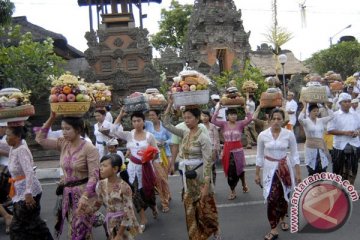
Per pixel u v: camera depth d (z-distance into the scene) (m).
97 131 8.86
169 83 21.42
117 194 4.69
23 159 5.00
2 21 16.80
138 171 6.59
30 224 5.09
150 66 23.05
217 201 8.09
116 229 4.69
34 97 17.30
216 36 25.72
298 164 6.00
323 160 7.09
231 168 8.05
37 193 5.14
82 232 4.48
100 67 23.19
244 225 6.54
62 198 4.70
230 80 18.58
